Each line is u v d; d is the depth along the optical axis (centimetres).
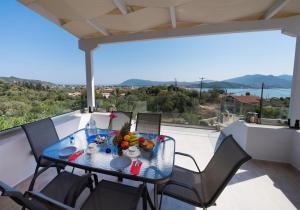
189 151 306
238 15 255
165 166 137
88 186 152
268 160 268
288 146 256
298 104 254
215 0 211
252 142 273
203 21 280
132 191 139
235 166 116
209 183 146
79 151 161
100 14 248
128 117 261
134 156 152
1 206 164
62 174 162
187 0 208
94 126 250
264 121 286
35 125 196
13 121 235
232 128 343
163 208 167
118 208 121
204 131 409
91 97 393
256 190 196
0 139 204
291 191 194
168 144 185
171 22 279
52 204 71
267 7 232
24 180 212
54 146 176
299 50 247
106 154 158
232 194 189
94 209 120
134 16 261
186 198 133
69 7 228
